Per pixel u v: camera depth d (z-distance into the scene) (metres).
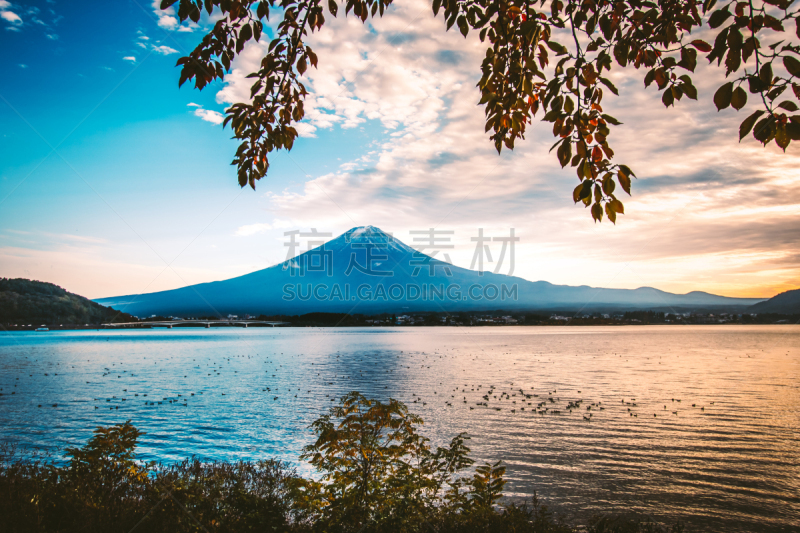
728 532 15.97
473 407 38.12
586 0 3.16
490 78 4.11
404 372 66.19
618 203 2.72
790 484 20.47
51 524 5.46
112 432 7.96
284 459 22.62
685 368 70.19
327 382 55.97
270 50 4.24
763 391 47.44
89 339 193.50
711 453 25.30
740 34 2.32
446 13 3.79
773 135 2.34
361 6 4.11
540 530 6.55
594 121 3.11
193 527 6.00
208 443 26.44
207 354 108.19
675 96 3.10
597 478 21.06
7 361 87.88
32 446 24.27
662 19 3.03
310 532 6.02
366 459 6.26
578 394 45.28
